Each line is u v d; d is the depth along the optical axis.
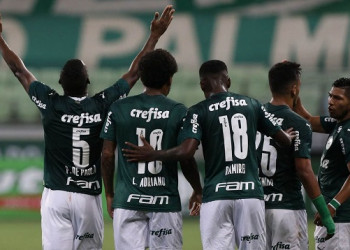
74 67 20.12
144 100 19.06
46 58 85.06
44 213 20.14
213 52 86.19
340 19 86.88
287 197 20.31
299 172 19.73
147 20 89.50
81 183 20.12
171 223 18.91
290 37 86.31
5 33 86.69
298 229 20.48
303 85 76.75
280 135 19.14
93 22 89.06
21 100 76.50
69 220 20.16
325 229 21.14
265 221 20.38
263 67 83.31
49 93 20.28
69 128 19.95
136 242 18.73
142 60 19.05
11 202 56.88
